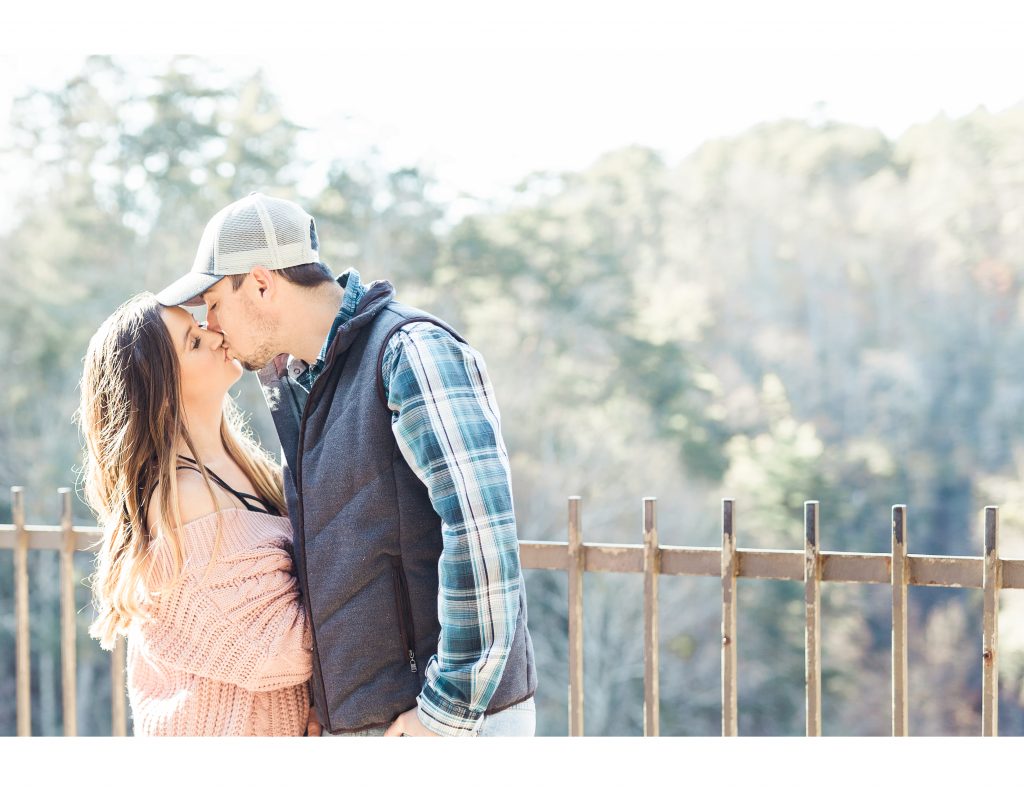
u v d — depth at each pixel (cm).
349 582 157
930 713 1562
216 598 165
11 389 1720
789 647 1539
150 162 1925
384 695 156
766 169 2228
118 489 171
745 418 1925
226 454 189
